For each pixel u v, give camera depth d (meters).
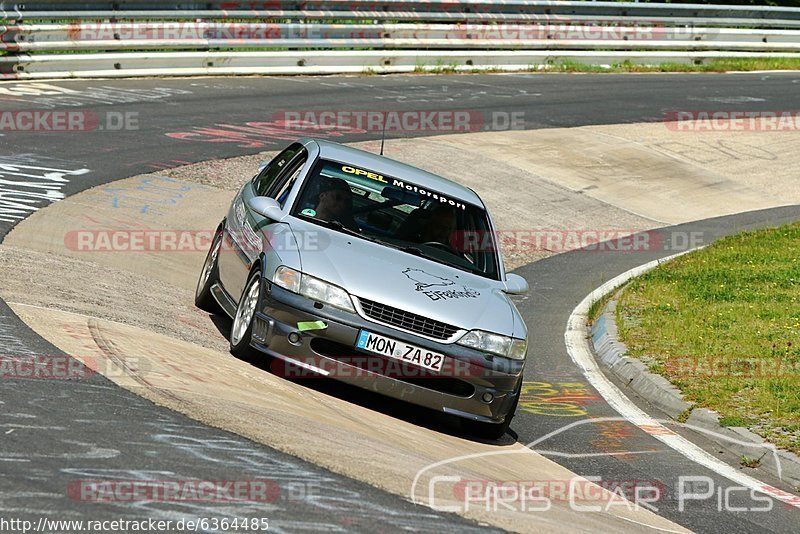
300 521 9.84
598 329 25.67
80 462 10.52
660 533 12.74
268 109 44.81
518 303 28.41
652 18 67.81
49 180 30.14
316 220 18.09
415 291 16.52
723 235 38.25
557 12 64.19
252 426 12.80
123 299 19.58
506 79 59.53
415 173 20.16
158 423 12.17
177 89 46.31
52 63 44.84
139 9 47.66
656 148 48.44
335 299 15.98
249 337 16.58
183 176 33.62
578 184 42.19
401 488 11.73
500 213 37.69
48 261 21.45
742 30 72.25
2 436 10.89
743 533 13.68
